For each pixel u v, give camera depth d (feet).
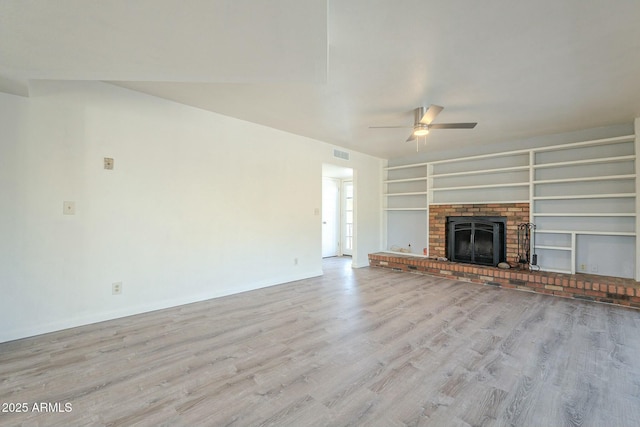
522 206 15.74
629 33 6.89
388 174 22.71
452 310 11.19
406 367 7.04
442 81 9.43
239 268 13.69
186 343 8.30
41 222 8.85
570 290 12.92
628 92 10.20
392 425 5.13
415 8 6.06
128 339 8.53
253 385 6.30
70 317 9.34
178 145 11.64
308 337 8.73
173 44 5.72
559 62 8.25
